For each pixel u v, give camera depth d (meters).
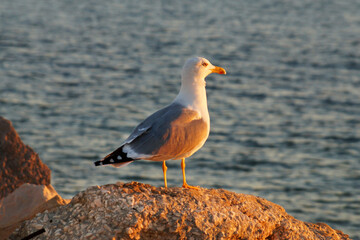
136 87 47.75
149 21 89.44
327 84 51.25
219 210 8.59
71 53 61.56
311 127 38.91
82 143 32.75
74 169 28.61
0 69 50.84
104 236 7.99
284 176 30.36
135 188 8.70
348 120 40.81
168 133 8.55
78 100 42.31
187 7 108.38
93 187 8.69
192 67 9.09
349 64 60.03
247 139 35.88
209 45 69.50
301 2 117.94
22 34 71.00
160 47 67.44
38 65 54.09
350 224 25.00
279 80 52.44
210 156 32.53
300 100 45.62
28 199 11.02
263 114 41.53
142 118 38.75
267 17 95.94
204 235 8.18
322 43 72.25
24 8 96.44
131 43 69.50
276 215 9.31
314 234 9.49
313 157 33.41
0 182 12.91
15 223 10.78
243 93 47.25
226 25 86.44
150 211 8.15
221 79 51.97
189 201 8.56
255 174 30.47
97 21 87.88
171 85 49.19
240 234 8.55
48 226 8.60
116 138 34.12
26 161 13.45
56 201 11.09
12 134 13.59
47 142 32.56
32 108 39.25
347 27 85.69
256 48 68.50
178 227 8.12
